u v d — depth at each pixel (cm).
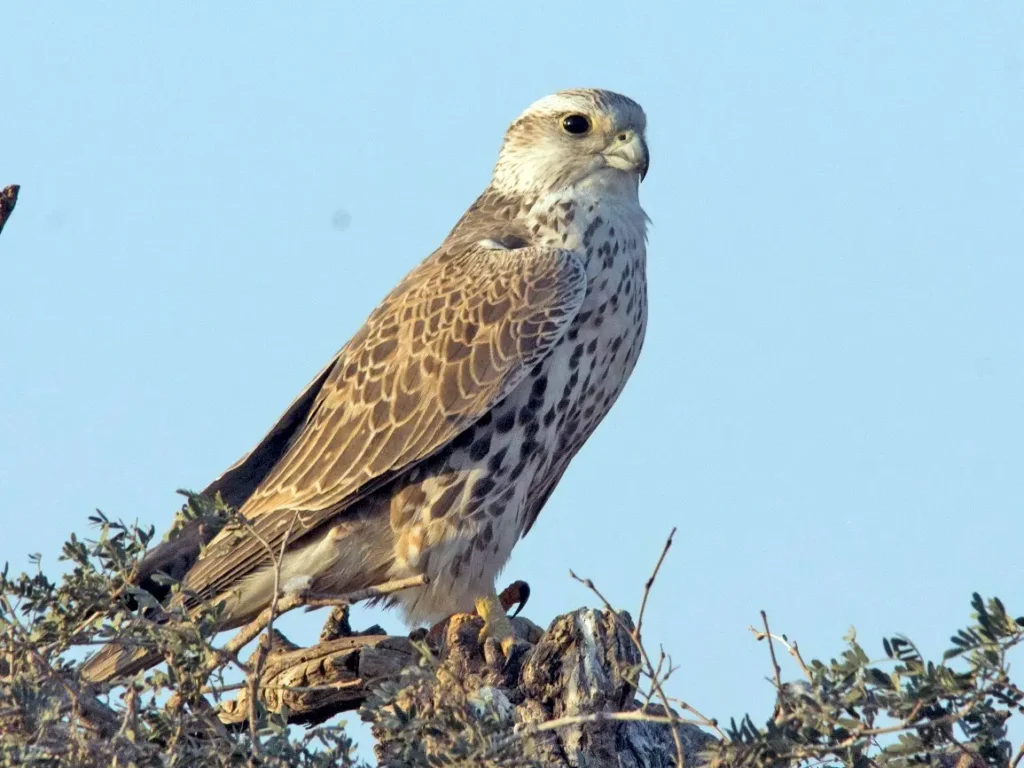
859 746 757
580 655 1005
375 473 1255
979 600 722
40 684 819
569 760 989
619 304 1320
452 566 1253
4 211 1053
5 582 822
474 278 1299
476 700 916
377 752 960
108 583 844
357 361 1311
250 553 1247
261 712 805
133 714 795
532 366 1262
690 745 1036
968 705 734
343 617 1198
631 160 1327
